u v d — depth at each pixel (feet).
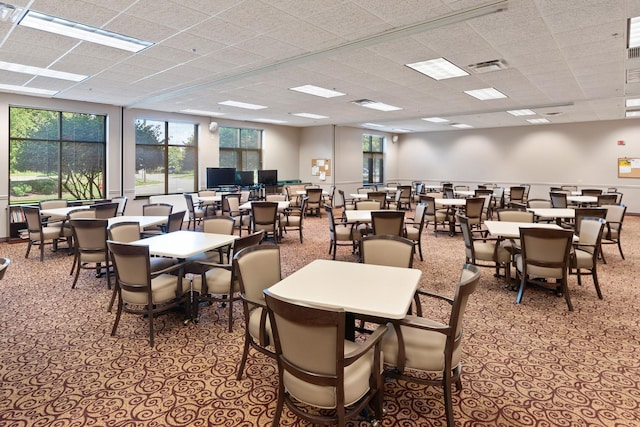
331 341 5.24
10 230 24.00
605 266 17.74
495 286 14.71
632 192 37.06
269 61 17.43
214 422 7.00
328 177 43.24
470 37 14.15
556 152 41.04
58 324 11.30
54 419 7.05
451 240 24.39
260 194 37.19
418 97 26.04
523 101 27.43
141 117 30.78
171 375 8.58
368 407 6.98
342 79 20.75
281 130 43.19
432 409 7.36
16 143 24.85
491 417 7.09
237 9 11.75
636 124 36.55
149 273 9.74
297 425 6.88
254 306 8.34
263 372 8.71
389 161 52.49
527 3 11.27
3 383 8.23
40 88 22.72
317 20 12.63
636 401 7.54
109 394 7.86
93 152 28.45
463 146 47.67
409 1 11.25
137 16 12.25
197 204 29.55
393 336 7.12
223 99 26.53
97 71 19.01
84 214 18.62
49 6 11.47
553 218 19.48
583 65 17.81
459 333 6.77
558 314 11.96
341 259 19.19
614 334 10.54
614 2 11.19
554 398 7.67
